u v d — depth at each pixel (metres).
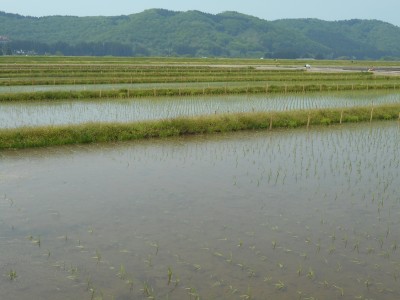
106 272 6.93
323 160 14.36
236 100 28.56
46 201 10.02
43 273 6.88
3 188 10.92
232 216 9.30
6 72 41.31
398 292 6.52
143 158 14.37
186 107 24.91
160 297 6.27
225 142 17.03
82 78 37.59
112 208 9.64
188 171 12.83
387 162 14.21
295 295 6.38
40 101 26.41
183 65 67.31
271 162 14.06
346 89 36.31
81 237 8.16
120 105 25.28
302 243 8.06
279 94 32.59
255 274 6.93
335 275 6.95
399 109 24.22
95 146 16.03
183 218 9.14
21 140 15.64
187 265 7.17
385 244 8.10
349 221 9.18
